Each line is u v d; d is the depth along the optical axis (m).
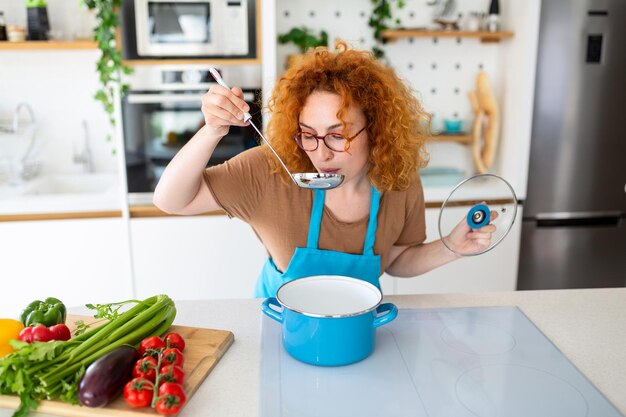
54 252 2.47
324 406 0.90
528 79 2.65
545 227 2.83
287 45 2.87
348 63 1.18
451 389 0.95
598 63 2.68
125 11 2.30
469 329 1.16
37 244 2.45
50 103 2.83
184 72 2.38
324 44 2.85
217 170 1.27
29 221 2.43
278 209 1.29
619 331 1.17
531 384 0.96
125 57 2.35
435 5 2.93
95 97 2.64
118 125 2.40
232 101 1.05
